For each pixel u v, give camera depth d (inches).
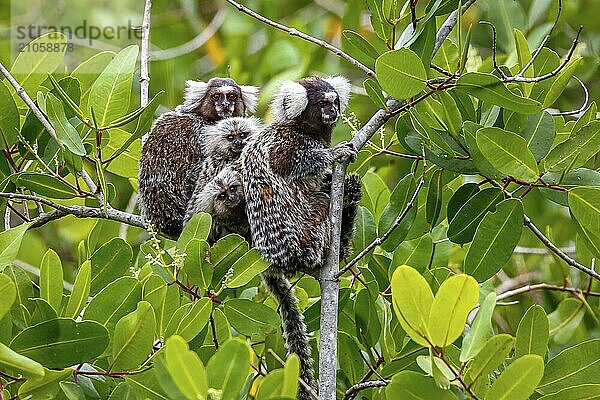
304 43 770.8
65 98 464.4
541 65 498.9
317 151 462.0
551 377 404.8
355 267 495.5
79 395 395.9
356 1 708.7
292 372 312.7
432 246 492.7
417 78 421.4
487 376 360.8
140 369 398.0
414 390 355.3
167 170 552.1
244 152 491.8
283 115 499.8
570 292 591.2
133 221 483.2
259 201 474.3
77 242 722.2
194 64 860.0
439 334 350.3
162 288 424.2
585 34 757.3
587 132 435.8
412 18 458.3
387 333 462.6
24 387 367.6
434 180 474.3
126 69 476.4
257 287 513.7
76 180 485.7
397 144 568.4
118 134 553.3
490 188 455.2
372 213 536.4
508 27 650.2
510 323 604.4
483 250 441.7
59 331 390.6
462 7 469.4
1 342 390.9
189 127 573.0
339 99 520.7
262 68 765.3
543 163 435.8
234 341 313.9
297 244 466.0
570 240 663.1
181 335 408.8
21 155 503.5
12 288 348.8
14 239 418.6
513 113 458.0
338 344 470.6
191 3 865.5
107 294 424.5
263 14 832.3
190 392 306.8
